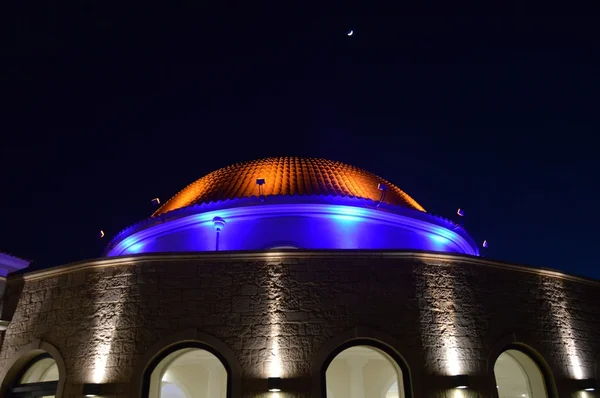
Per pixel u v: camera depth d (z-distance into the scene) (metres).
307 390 12.21
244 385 12.23
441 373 12.84
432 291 13.59
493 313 14.05
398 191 21.92
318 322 12.86
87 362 12.94
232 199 17.27
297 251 13.52
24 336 14.22
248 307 12.96
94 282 13.77
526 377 14.73
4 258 15.43
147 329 12.89
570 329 15.18
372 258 13.66
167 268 13.48
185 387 18.48
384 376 18.11
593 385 14.69
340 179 20.02
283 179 19.38
